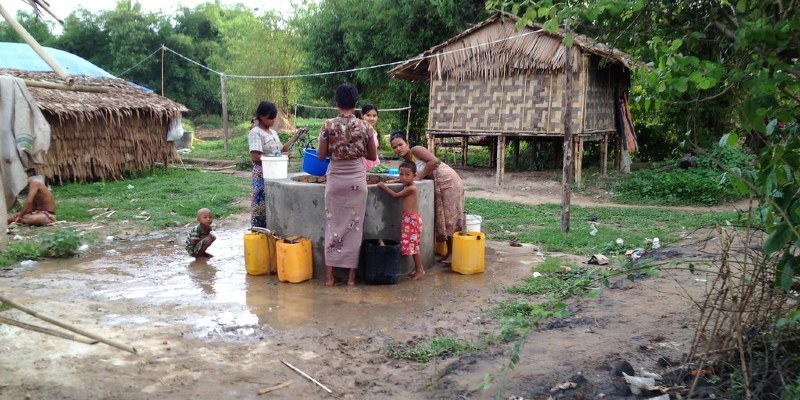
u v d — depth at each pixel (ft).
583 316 17.99
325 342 16.98
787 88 10.78
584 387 12.71
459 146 68.49
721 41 11.70
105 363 15.30
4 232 12.48
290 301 20.79
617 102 57.93
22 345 16.31
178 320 18.76
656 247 26.91
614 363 13.96
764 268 12.27
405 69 59.47
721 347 13.56
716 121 49.57
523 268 25.11
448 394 13.37
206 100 170.71
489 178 58.23
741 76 10.74
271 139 26.86
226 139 89.04
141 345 16.61
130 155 57.21
